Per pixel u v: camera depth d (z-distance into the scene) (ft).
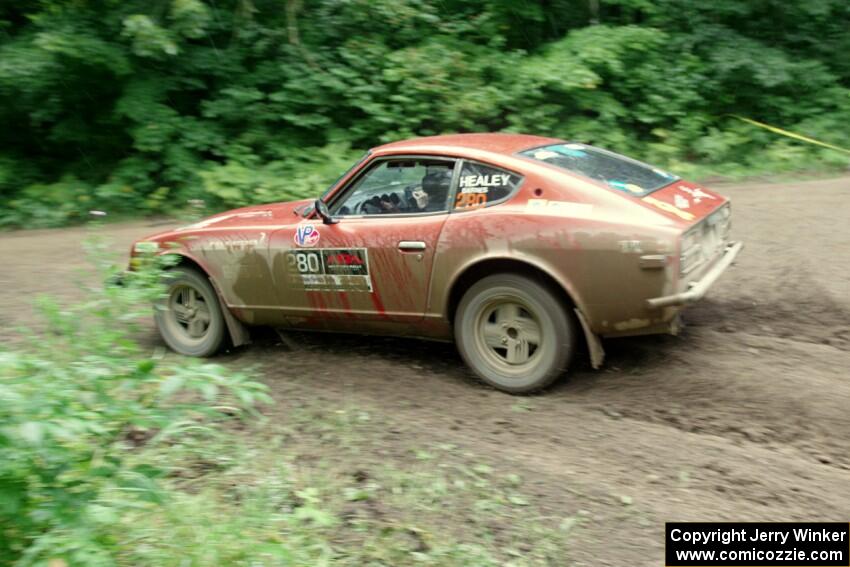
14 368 9.04
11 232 37.68
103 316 12.79
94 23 40.01
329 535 11.14
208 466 13.17
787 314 19.04
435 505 11.87
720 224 16.67
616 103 42.22
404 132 40.40
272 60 43.16
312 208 17.79
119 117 39.91
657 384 15.84
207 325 19.34
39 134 43.86
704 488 12.19
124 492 9.67
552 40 47.52
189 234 19.12
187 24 38.32
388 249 16.46
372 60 41.98
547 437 14.06
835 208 29.04
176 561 9.60
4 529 8.82
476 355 16.19
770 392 15.08
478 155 16.05
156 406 10.25
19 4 41.98
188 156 39.93
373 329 17.49
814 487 12.11
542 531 11.16
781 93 44.04
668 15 46.24
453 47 43.29
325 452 13.71
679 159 41.34
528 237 14.99
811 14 45.06
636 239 14.20
